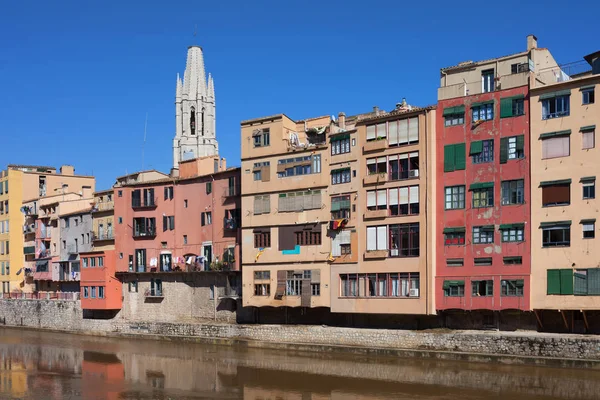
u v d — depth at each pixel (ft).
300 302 173.68
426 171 155.53
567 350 130.31
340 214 170.30
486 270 146.20
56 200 282.77
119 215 229.04
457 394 119.24
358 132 168.45
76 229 259.19
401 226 158.71
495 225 146.20
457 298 148.66
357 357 154.10
